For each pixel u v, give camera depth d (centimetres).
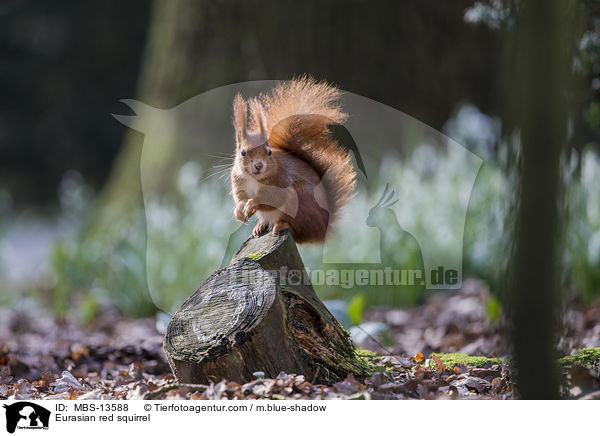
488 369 636
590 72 757
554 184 427
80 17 3694
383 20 1417
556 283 438
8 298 1438
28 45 3747
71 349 905
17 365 826
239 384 536
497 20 725
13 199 3641
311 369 560
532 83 427
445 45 1424
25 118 3791
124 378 737
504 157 828
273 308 541
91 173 3703
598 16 738
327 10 1415
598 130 950
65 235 1567
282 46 1428
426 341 958
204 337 545
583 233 1113
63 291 1316
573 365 568
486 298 1131
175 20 1505
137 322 1223
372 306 1177
